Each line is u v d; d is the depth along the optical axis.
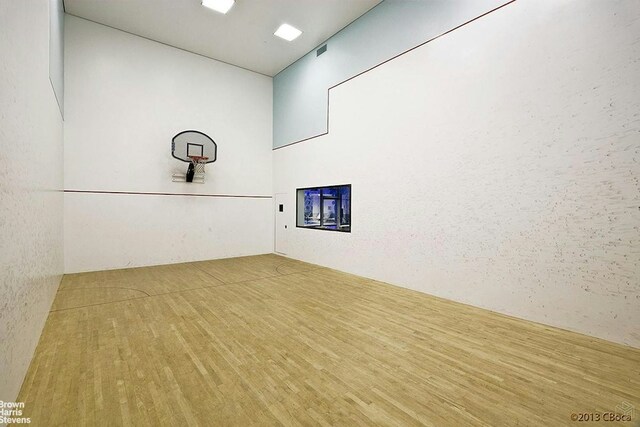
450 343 2.24
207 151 5.54
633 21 2.15
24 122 1.78
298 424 1.38
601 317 2.31
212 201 5.79
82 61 4.48
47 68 2.60
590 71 2.35
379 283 4.03
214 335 2.35
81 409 1.47
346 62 4.67
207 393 1.61
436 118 3.43
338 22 4.59
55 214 3.31
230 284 3.93
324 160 5.13
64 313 2.81
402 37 3.80
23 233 1.75
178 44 5.24
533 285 2.67
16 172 1.60
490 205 2.96
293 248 5.93
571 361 1.98
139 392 1.61
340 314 2.84
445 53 3.33
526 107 2.70
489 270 2.97
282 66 6.09
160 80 5.18
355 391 1.64
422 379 1.76
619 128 2.22
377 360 1.98
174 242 5.35
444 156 3.36
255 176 6.37
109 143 4.70
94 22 4.58
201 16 4.47
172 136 5.30
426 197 3.54
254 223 6.38
